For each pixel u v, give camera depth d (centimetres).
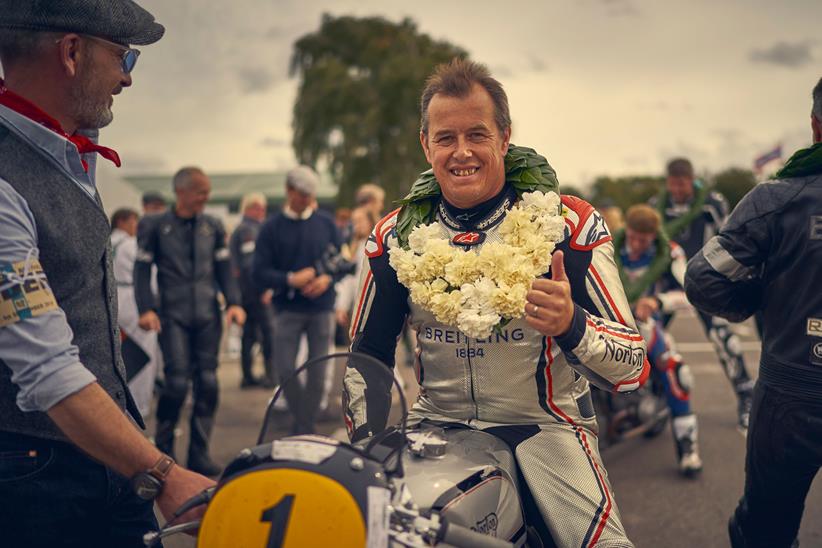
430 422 222
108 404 174
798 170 251
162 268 504
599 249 212
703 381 769
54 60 187
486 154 212
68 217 188
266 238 557
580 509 202
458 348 216
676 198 624
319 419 605
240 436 593
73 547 195
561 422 218
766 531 272
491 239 217
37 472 186
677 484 470
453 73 214
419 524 162
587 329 191
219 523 158
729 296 271
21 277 170
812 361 242
